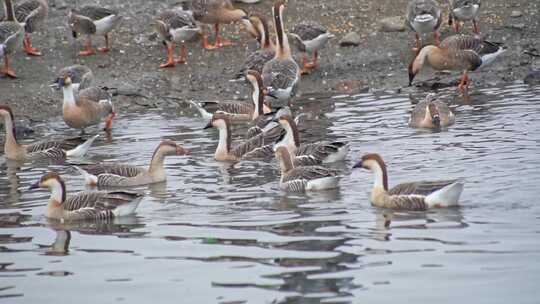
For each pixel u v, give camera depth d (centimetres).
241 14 2923
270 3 3206
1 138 2450
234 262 1454
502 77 2777
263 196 1828
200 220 1677
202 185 1936
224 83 2773
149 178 1973
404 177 1875
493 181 1812
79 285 1393
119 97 2694
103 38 3023
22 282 1412
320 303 1285
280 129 2216
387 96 2645
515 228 1543
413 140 2173
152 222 1683
